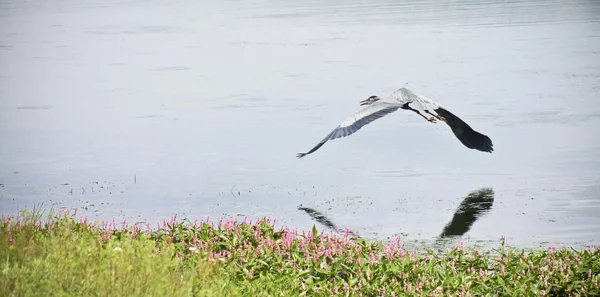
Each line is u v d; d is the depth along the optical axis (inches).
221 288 331.0
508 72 1151.0
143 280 302.2
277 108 973.8
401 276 394.0
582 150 735.7
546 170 676.7
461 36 1528.1
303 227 546.6
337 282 383.9
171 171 705.6
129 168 720.3
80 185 665.0
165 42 1583.4
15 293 280.8
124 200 619.8
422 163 716.7
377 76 1162.6
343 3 2215.8
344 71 1213.7
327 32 1640.0
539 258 420.2
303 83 1130.7
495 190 626.8
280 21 1835.6
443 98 989.8
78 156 768.3
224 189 647.8
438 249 497.4
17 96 1112.2
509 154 731.4
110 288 292.5
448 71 1178.0
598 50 1311.5
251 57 1378.0
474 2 2122.3
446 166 703.7
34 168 723.4
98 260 327.3
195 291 321.4
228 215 578.6
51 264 308.0
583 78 1085.1
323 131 847.7
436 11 1953.7
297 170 701.3
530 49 1350.9
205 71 1261.1
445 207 587.2
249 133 849.5
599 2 1988.2
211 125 895.7
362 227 546.0
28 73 1296.8
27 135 869.2
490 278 400.8
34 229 390.9
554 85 1045.2
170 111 980.6
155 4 2331.4
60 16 2071.9
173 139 832.9
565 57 1259.8
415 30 1627.7
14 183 673.0
